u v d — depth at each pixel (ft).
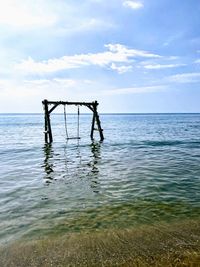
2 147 95.25
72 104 101.60
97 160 64.59
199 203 30.86
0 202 32.50
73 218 26.86
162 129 210.18
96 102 108.06
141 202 31.53
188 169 51.01
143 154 73.05
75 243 21.22
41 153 79.05
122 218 26.43
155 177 44.57
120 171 50.37
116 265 17.81
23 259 18.98
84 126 286.25
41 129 229.25
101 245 20.70
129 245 20.52
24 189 38.52
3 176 47.52
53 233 23.36
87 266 17.83
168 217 26.40
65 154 76.28
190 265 17.46
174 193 35.14
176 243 20.61
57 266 17.97
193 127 238.89
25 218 27.20
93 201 32.35
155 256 18.75
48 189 38.37
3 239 22.45
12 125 310.04
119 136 141.79
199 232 22.61
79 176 46.73
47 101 96.63
